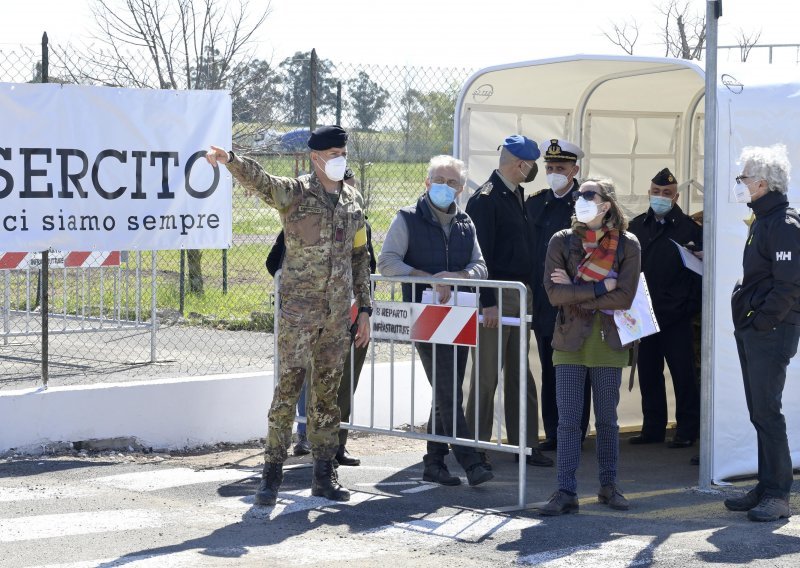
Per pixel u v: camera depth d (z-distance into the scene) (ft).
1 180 24.76
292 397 20.36
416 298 23.09
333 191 20.43
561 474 20.34
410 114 33.42
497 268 24.12
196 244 27.27
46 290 25.38
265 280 53.57
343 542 18.08
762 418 19.89
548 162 25.35
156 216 26.71
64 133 25.44
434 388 22.43
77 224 25.67
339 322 20.49
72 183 25.58
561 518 19.90
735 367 22.68
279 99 37.22
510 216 24.12
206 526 19.02
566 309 20.08
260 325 45.55
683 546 17.84
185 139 26.96
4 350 40.42
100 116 25.86
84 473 23.12
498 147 28.45
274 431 20.49
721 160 22.29
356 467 24.88
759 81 23.02
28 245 25.08
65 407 24.91
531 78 28.04
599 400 20.47
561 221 25.39
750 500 20.53
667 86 29.17
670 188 27.45
